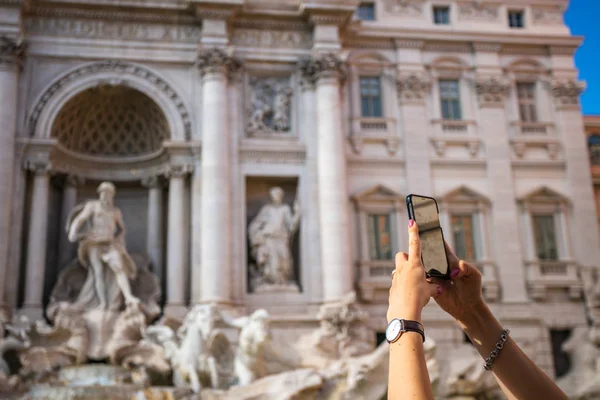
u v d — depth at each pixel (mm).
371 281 34031
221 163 32219
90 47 33188
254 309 31781
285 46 35094
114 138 35500
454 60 38094
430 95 37344
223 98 33031
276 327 31109
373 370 24375
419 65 37438
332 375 24125
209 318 24891
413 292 3211
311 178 33656
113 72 33281
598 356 34250
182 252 32375
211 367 24266
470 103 37688
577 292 35719
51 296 30812
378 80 37281
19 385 23781
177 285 31891
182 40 34125
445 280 3875
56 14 33000
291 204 34500
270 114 34719
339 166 33250
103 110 34625
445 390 26797
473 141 36938
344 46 37031
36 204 31234
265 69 34781
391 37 37281
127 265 30766
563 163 37688
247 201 34125
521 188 36969
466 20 38469
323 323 30828
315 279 32531
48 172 31797
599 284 35750
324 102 33969
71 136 34250
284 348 28688
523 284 35531
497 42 38312
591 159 41875
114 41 33469
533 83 38844
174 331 29844
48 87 32438
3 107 31094
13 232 30625
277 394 22609
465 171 36688
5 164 30688
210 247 31281
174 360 25375
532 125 37844
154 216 34281
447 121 36938
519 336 34781
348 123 36094
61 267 32656
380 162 35938
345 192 33156
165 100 33469
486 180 36781
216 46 33375
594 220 36969
